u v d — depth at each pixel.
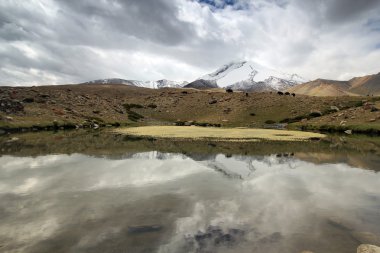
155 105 175.00
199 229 11.44
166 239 10.46
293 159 31.17
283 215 13.23
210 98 179.00
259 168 25.58
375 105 99.44
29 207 14.02
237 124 119.94
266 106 145.50
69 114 101.44
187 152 35.19
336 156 33.94
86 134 62.88
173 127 96.50
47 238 10.47
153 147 39.94
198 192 17.08
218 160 29.56
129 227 11.55
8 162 26.77
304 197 16.39
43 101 105.75
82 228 11.41
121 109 149.50
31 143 42.97
